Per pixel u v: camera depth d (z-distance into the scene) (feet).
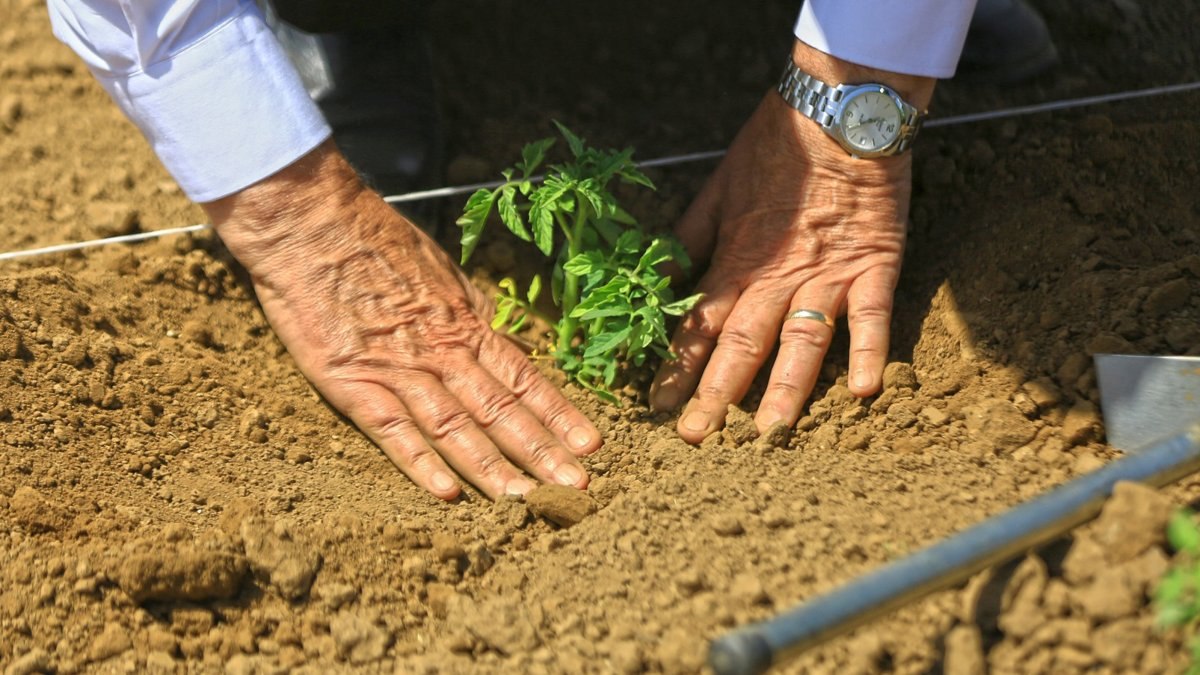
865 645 3.26
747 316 3.87
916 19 3.74
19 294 3.92
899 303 4.03
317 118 3.77
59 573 3.45
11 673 3.37
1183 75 4.43
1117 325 3.77
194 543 3.49
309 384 3.99
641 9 4.63
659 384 3.89
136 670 3.40
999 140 4.25
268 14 4.27
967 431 3.74
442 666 3.39
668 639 3.33
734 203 3.97
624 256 3.89
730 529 3.50
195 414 3.87
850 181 3.88
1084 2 4.50
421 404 3.77
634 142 4.39
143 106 3.73
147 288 4.09
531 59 4.55
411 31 4.23
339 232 3.79
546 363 4.01
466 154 4.35
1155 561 3.21
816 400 3.87
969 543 3.14
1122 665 3.18
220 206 3.80
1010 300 3.92
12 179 4.34
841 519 3.50
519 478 3.73
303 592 3.49
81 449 3.72
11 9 4.63
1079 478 3.29
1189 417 3.57
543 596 3.49
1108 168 4.15
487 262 4.17
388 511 3.67
